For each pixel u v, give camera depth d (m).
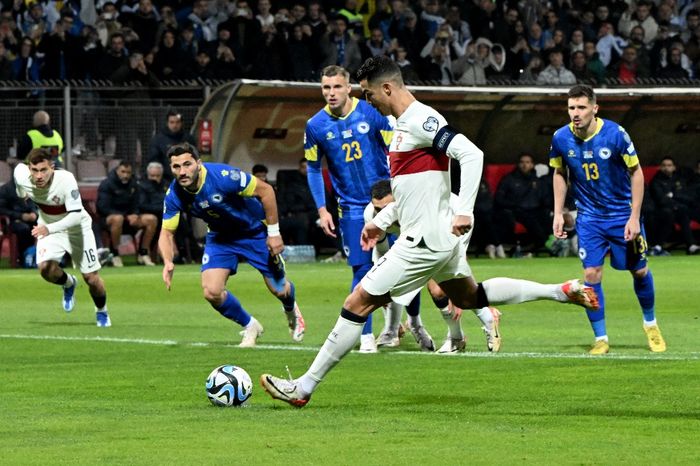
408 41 83.81
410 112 24.75
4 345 36.56
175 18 81.31
